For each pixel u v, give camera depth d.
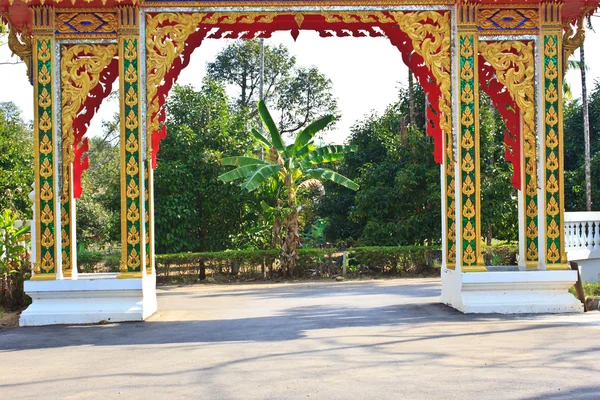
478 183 9.07
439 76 9.12
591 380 5.16
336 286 15.72
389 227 19.56
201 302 11.88
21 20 9.20
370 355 6.28
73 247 9.36
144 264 9.02
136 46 8.88
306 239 24.34
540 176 9.17
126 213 8.91
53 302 8.86
